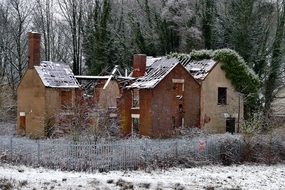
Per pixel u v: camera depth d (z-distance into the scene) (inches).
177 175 1222.3
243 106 2149.4
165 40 2687.0
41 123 1958.7
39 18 3147.1
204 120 2018.9
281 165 1523.1
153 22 2711.6
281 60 2433.6
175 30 2682.1
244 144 1555.1
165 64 2005.4
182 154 1414.9
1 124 2317.9
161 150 1376.7
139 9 2763.3
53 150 1320.1
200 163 1427.2
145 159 1334.9
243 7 2496.3
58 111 1905.8
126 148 1325.0
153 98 1873.8
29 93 2031.3
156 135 1872.5
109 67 2709.2
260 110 2198.6
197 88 2015.3
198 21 2687.0
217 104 2069.4
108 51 2706.7
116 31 2792.8
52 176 1105.4
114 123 1809.8
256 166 1475.1
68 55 3248.0
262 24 2532.0
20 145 1379.2
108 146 1320.1
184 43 2657.5
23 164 1321.4
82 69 3031.5
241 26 2484.0
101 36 2694.4
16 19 3036.4
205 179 1156.5
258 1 2549.2
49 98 1964.8
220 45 2657.5
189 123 1982.0
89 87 2114.9
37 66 2022.6
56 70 2057.1
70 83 2018.9
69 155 1304.1
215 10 2652.6
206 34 2664.9
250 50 2480.3
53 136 1834.4
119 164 1302.9
